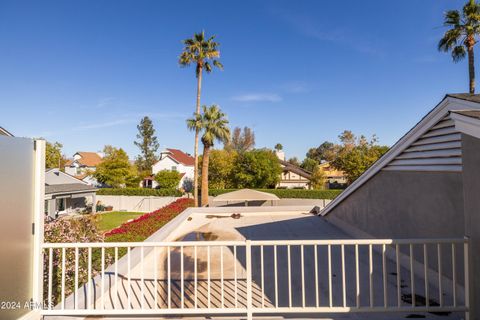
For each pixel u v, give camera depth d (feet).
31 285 9.50
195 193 70.08
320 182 95.35
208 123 70.90
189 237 24.93
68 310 9.61
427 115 13.83
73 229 16.57
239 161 85.56
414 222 15.38
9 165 8.66
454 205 12.35
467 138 9.53
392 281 13.60
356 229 23.03
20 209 9.08
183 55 71.82
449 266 12.34
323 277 14.10
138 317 10.16
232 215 35.63
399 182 16.88
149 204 84.43
